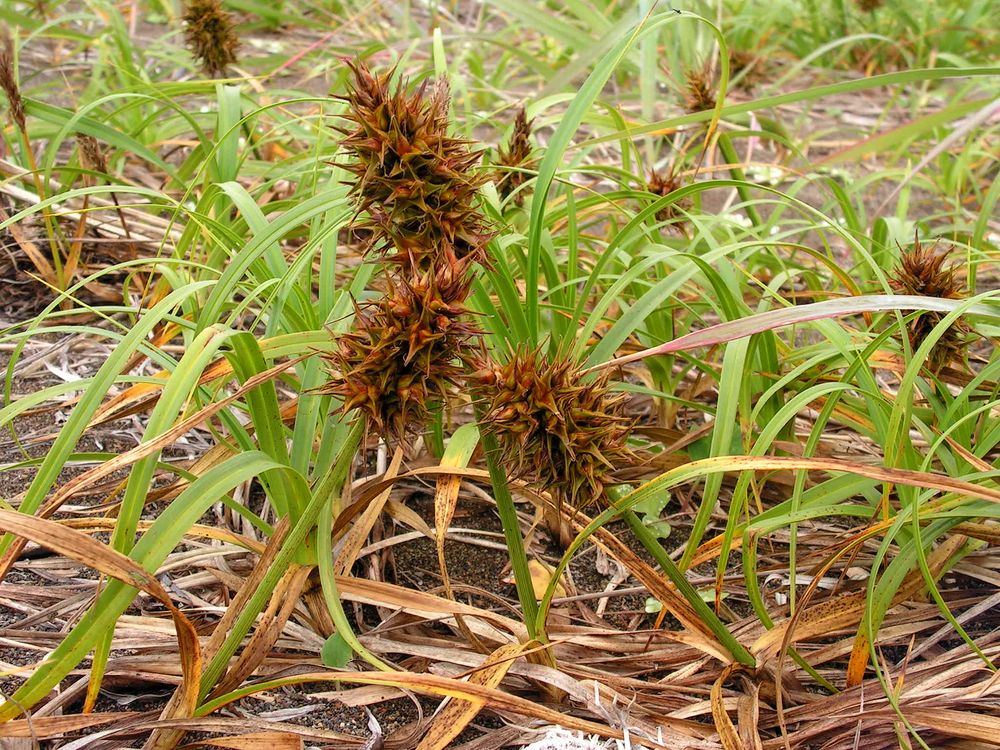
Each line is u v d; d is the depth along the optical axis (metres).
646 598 0.45
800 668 0.41
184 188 0.67
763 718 0.39
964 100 0.99
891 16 1.17
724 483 0.51
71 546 0.31
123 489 0.47
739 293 0.49
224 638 0.37
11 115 0.59
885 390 0.54
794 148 0.67
